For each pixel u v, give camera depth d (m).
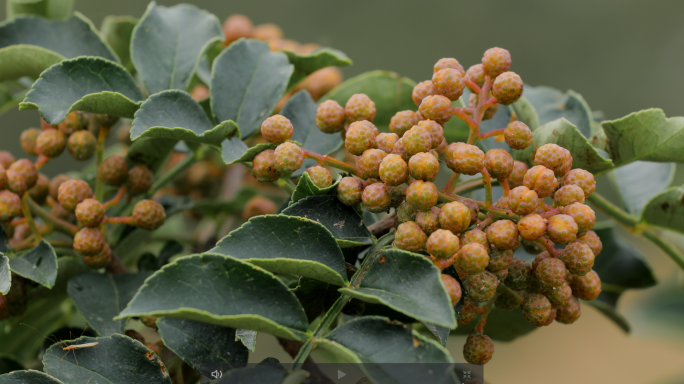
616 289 0.41
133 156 0.38
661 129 0.36
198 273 0.32
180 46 0.38
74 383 0.34
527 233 0.33
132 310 0.32
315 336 0.33
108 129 0.37
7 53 0.37
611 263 0.41
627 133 0.36
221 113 0.37
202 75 0.42
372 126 0.34
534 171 0.33
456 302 0.33
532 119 0.37
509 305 0.35
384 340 0.32
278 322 0.33
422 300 0.32
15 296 0.36
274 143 0.35
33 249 0.35
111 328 0.35
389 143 0.34
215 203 0.43
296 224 0.33
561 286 0.34
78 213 0.36
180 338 0.34
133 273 0.37
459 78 0.34
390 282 0.33
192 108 0.35
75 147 0.37
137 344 0.34
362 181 0.34
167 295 0.32
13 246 0.36
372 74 0.40
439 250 0.32
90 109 0.35
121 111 0.35
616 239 0.41
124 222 0.36
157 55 0.38
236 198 0.43
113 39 0.42
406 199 0.33
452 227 0.33
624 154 0.36
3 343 0.40
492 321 0.39
